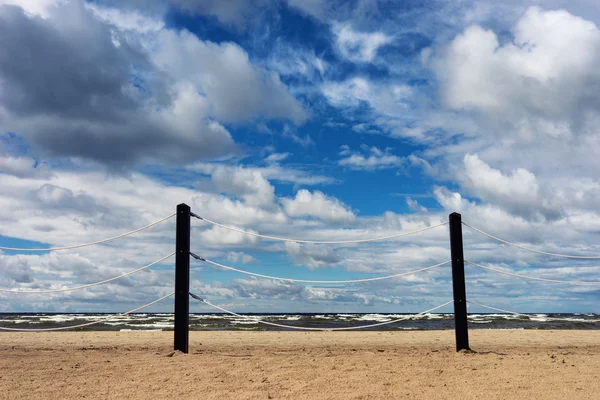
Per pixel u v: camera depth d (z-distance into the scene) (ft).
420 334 50.03
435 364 23.32
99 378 19.71
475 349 32.40
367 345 37.09
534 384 18.25
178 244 28.37
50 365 23.09
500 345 36.50
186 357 25.85
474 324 95.45
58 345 36.19
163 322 107.65
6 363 23.76
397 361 24.38
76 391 17.26
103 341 40.29
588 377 19.69
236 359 25.05
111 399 16.05
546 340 41.50
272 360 24.66
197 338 43.91
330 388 17.60
